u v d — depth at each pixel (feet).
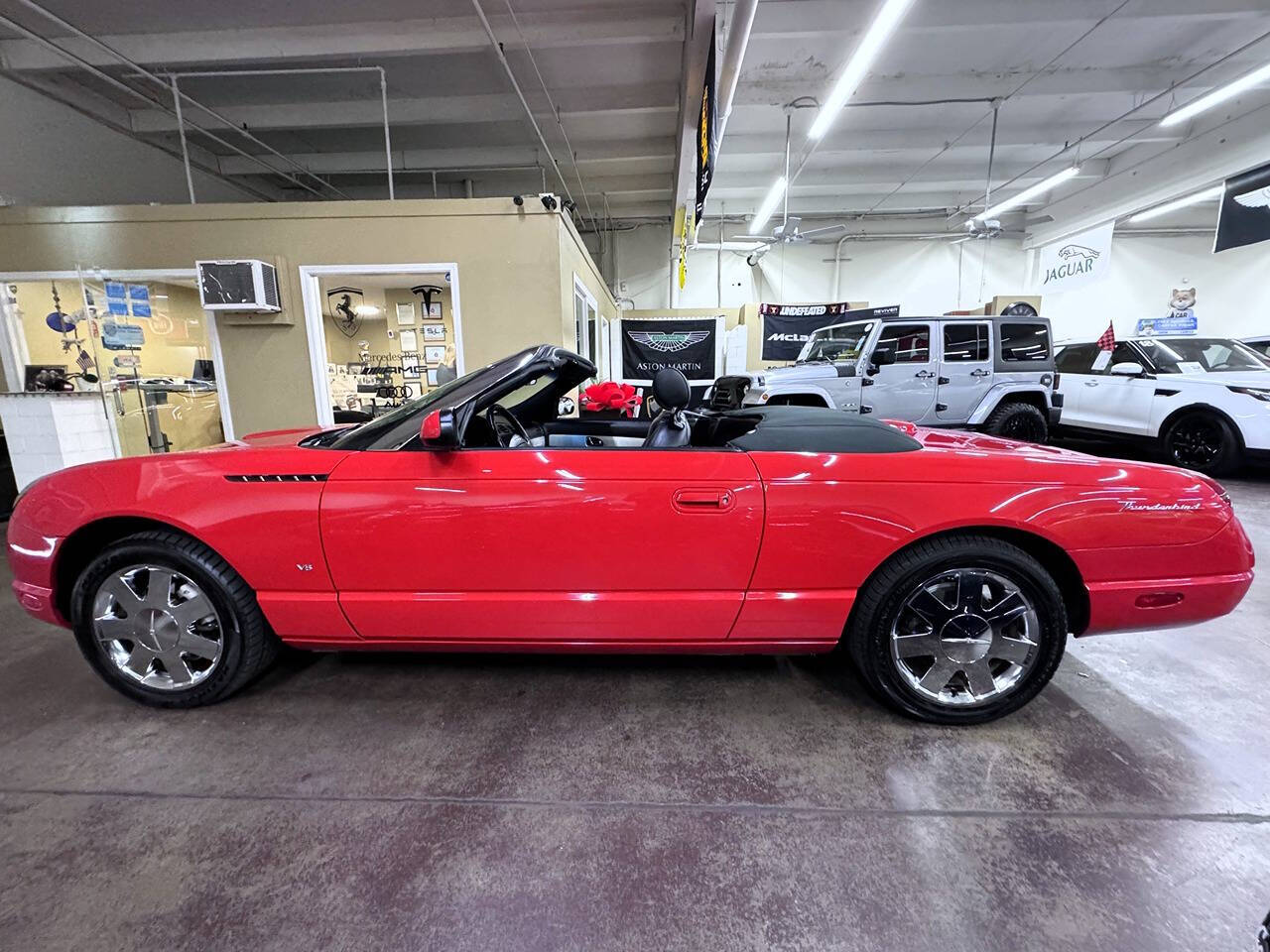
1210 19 21.02
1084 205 39.50
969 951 3.87
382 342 31.12
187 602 6.47
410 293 30.68
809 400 21.40
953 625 6.10
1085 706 6.76
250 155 29.81
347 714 6.61
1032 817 5.03
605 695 6.97
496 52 18.78
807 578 6.01
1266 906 4.17
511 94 24.97
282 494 6.09
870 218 43.68
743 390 22.29
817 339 25.48
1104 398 23.29
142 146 25.98
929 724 6.38
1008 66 24.71
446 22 19.44
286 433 9.29
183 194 28.40
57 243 18.42
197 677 6.57
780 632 6.22
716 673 7.46
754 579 6.02
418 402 6.84
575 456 6.06
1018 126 30.73
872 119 29.43
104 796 5.32
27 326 19.53
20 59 19.77
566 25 19.36
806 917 4.12
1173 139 32.01
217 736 6.22
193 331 24.25
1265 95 28.71
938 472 5.99
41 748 6.04
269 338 18.74
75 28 18.57
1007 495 5.90
